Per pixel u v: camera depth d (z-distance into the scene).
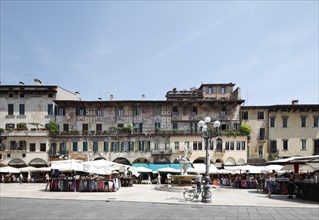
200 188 27.47
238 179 43.34
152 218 16.73
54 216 17.19
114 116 63.94
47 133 60.94
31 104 64.12
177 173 55.41
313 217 17.66
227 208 21.20
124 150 61.03
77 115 63.91
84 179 34.03
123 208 20.64
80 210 19.58
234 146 60.09
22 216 17.12
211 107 63.94
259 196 30.03
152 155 60.62
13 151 60.28
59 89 65.81
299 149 61.75
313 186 25.78
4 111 64.00
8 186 43.47
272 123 62.84
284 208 21.41
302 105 61.72
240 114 63.38
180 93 70.00
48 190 34.84
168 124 63.66
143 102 63.69
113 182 34.38
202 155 60.12
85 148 61.28
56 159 60.12
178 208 20.95
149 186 45.34
